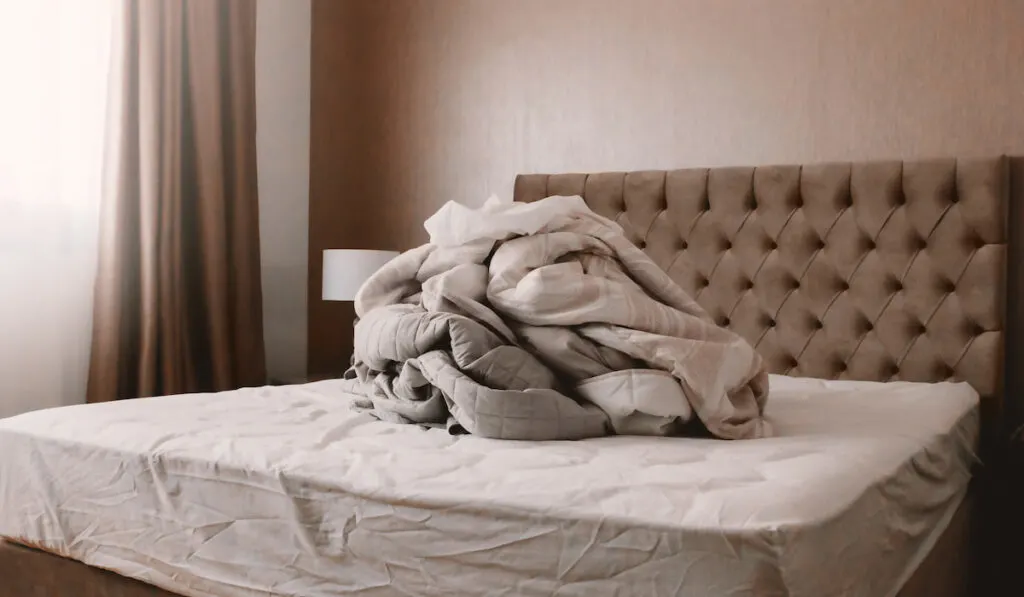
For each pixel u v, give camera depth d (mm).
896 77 2857
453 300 1773
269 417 1836
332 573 1291
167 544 1465
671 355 1650
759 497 1132
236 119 3436
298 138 3859
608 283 1765
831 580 1106
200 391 3373
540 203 1969
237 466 1395
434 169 3844
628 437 1656
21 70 2850
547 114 3537
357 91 4070
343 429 1691
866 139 2912
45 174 2928
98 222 3088
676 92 3258
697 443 1582
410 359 1774
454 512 1195
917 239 2719
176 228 3203
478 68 3713
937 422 1904
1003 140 2689
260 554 1361
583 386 1704
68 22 2994
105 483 1554
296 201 3863
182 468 1456
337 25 4000
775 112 3070
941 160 2676
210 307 3305
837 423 1844
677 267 3105
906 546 1500
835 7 2961
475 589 1177
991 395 2580
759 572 1018
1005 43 2684
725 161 3162
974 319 2617
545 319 1736
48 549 1632
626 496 1167
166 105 3160
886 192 2756
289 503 1330
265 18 3732
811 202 2883
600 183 3277
